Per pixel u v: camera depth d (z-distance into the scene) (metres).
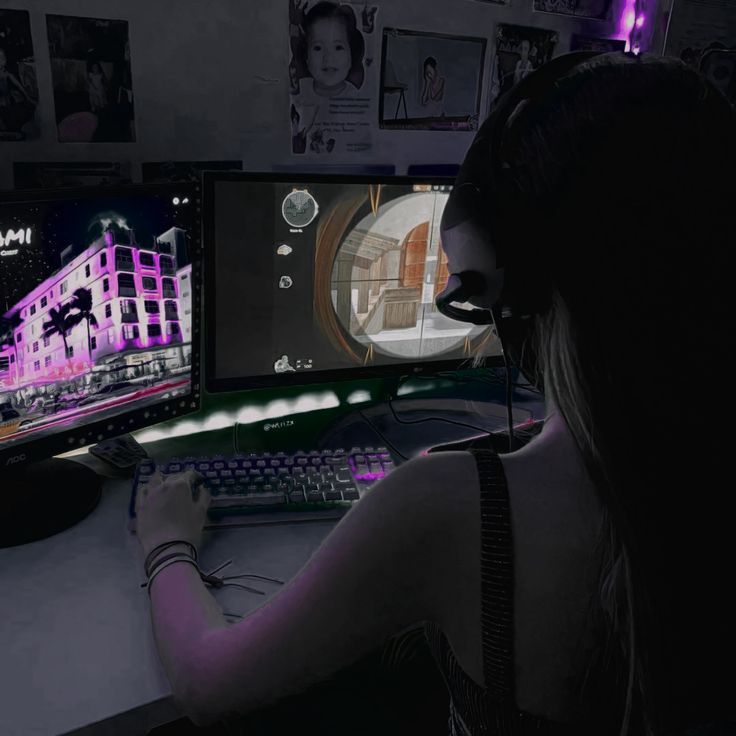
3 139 1.03
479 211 0.47
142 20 1.07
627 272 0.36
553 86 0.42
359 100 1.28
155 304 1.02
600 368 0.38
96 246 0.93
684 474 0.38
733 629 0.40
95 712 0.65
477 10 1.34
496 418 1.36
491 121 0.47
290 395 1.38
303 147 1.26
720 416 0.37
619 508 0.39
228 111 1.18
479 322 0.57
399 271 1.24
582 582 0.43
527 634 0.44
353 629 0.48
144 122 1.12
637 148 0.37
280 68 1.19
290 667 0.50
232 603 0.81
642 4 1.51
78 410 0.97
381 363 1.29
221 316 1.13
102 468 1.11
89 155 1.10
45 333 0.90
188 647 0.59
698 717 0.41
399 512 0.45
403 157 1.37
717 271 0.36
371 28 1.24
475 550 0.44
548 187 0.39
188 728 1.35
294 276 1.16
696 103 0.38
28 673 0.70
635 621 0.40
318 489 1.01
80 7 1.02
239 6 1.13
